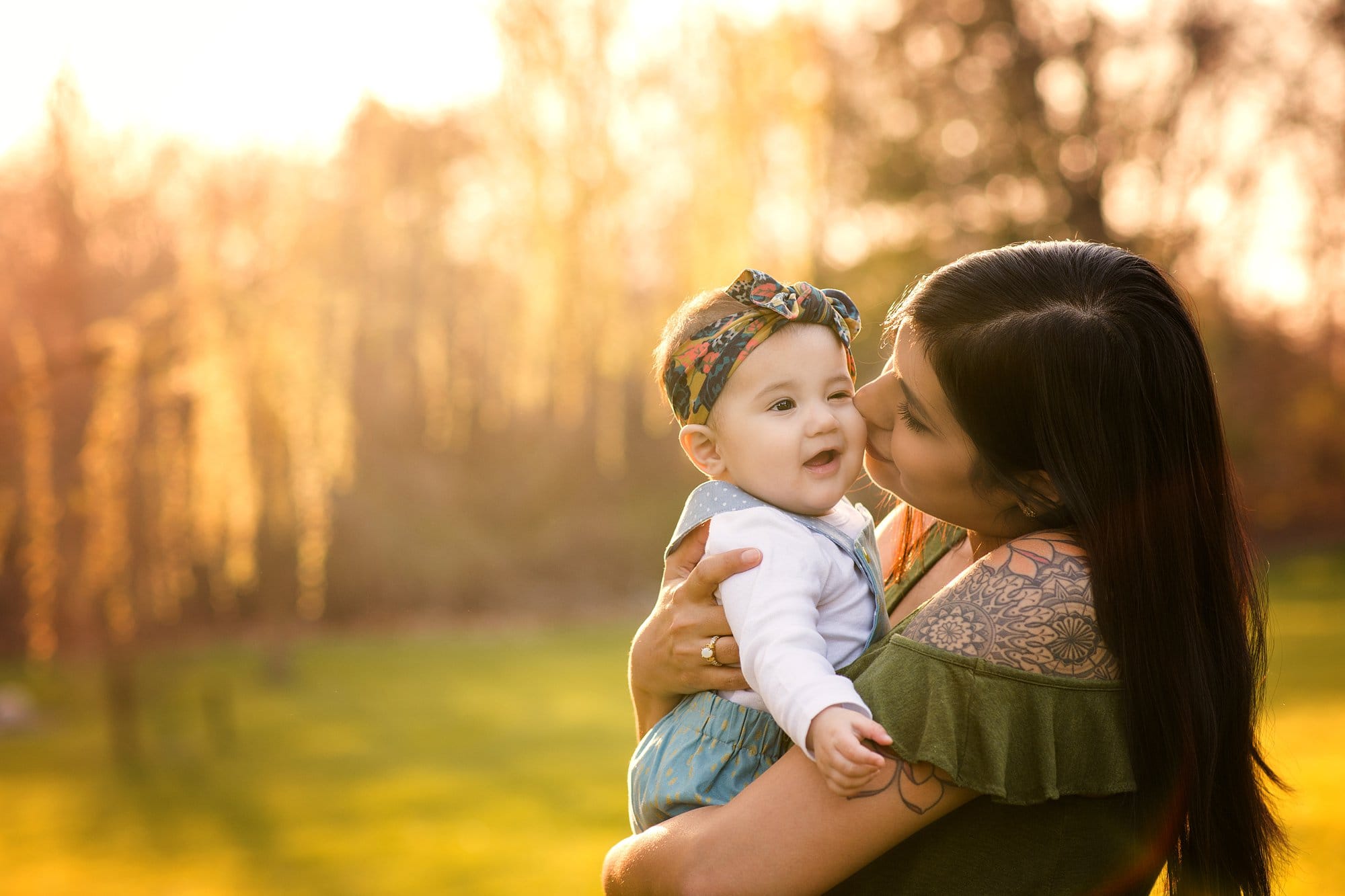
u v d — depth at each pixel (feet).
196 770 40.40
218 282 31.63
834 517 5.26
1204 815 4.18
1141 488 4.07
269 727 48.83
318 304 31.81
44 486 31.19
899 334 4.62
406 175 32.63
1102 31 67.72
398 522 75.72
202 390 30.89
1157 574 4.03
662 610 5.09
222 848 28.78
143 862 27.78
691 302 5.71
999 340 4.12
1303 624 51.08
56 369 31.91
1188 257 66.49
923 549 5.61
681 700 5.13
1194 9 66.23
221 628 67.21
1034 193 68.13
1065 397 4.04
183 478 32.09
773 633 4.47
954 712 3.92
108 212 40.52
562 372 26.71
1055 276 4.24
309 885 24.36
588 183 24.81
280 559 59.00
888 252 63.52
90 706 52.47
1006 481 4.25
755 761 4.73
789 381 5.10
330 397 31.81
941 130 66.13
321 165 33.73
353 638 75.31
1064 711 3.91
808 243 24.80
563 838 27.45
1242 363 76.84
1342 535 80.84
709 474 5.47
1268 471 82.58
